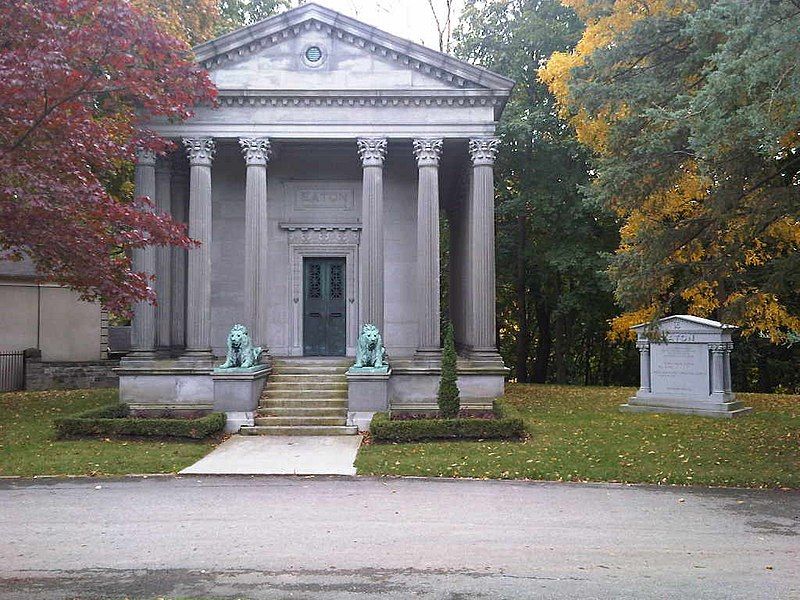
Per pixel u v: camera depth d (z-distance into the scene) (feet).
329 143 83.66
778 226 75.82
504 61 120.67
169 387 77.92
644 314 88.63
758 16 42.86
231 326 90.07
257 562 30.63
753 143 47.37
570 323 139.33
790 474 48.01
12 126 32.01
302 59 81.76
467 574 29.12
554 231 116.98
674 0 59.82
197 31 100.53
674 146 54.80
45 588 27.30
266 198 84.84
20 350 108.88
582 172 112.06
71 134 34.09
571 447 56.49
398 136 80.84
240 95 79.77
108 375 110.73
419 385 78.07
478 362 79.05
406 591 27.07
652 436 60.23
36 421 70.03
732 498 43.27
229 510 39.93
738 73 44.19
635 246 62.28
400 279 92.32
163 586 27.55
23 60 32.32
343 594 26.71
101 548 32.63
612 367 156.87
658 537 34.78
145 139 44.62
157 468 51.08
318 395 74.38
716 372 72.33
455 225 107.04
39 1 36.60
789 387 131.44
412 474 49.83
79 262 33.47
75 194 32.50
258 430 67.10
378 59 81.87
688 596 26.66
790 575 29.14
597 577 28.78
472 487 46.21
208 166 80.33
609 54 62.75
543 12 117.60
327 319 92.63
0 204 30.81
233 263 90.58
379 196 80.28
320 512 39.52
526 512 39.68
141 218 36.40
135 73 38.22
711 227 58.18
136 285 35.40
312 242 92.48
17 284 109.70
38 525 36.70
